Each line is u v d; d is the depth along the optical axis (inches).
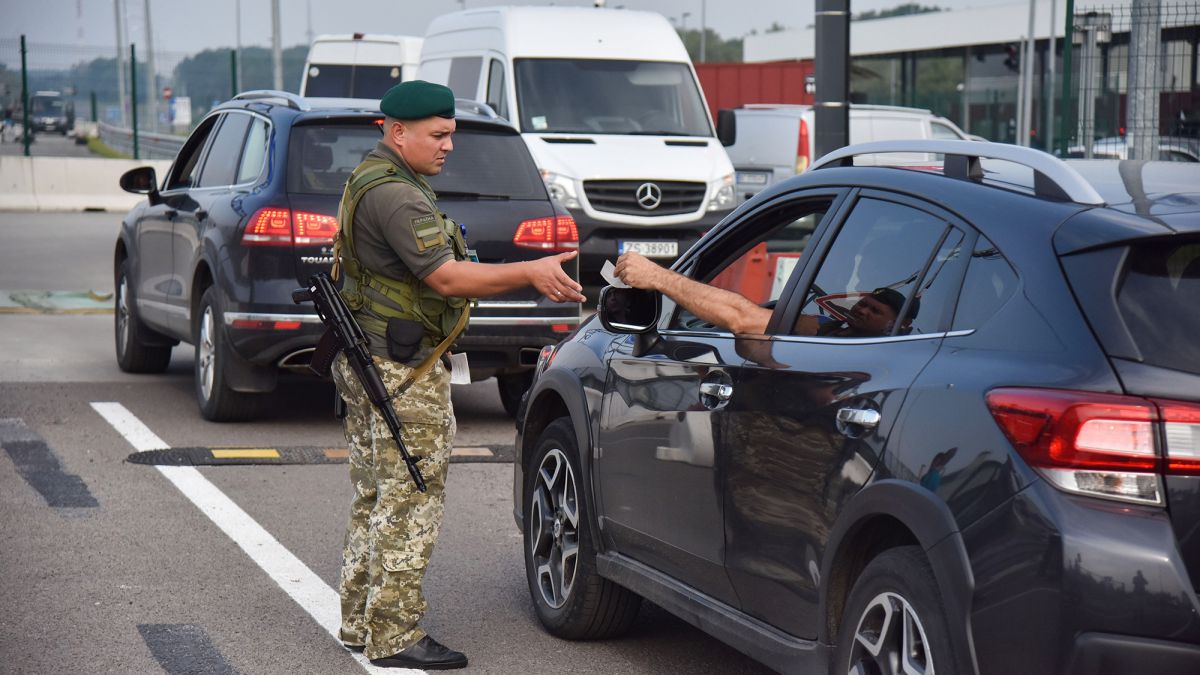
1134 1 510.9
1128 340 120.9
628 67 613.6
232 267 339.6
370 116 350.3
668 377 178.7
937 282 142.0
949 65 3400.6
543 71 601.9
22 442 335.0
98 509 275.1
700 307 171.9
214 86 1402.6
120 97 1950.1
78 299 609.6
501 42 610.5
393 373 185.6
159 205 406.3
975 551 123.0
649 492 181.5
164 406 383.9
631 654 201.8
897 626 135.6
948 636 126.3
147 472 307.1
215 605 218.2
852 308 153.2
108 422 360.2
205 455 324.2
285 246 333.4
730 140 617.6
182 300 380.2
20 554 243.3
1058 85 1667.1
